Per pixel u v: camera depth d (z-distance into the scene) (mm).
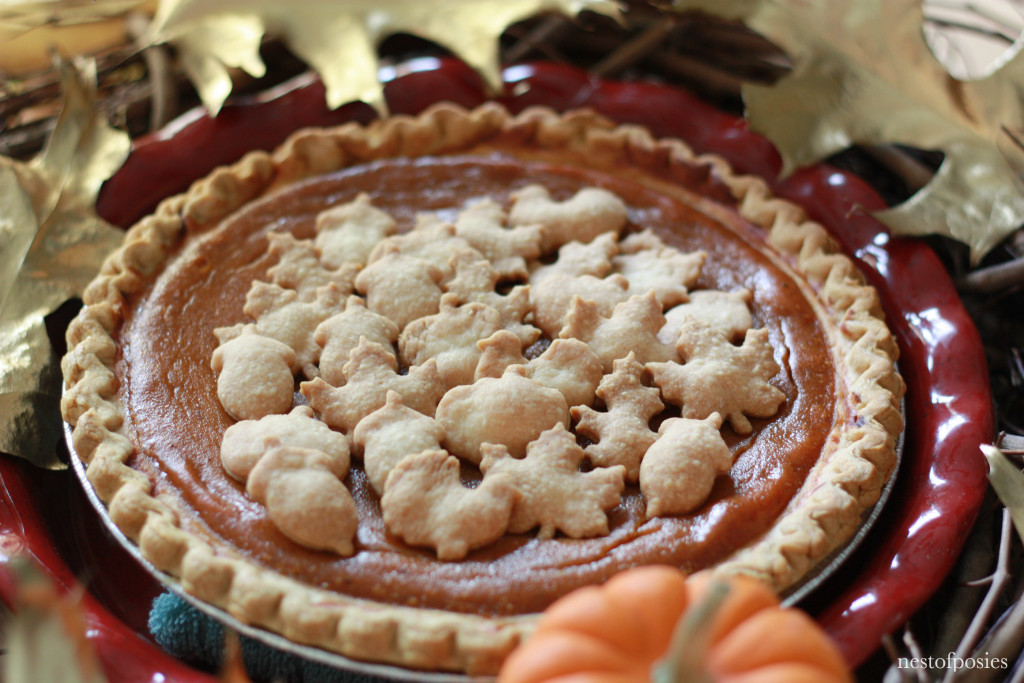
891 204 572
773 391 469
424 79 579
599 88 576
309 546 430
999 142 512
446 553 426
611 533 434
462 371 464
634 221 534
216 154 558
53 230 514
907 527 448
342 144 550
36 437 480
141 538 429
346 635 409
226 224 524
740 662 376
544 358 466
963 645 430
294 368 473
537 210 521
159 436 459
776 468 453
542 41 616
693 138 564
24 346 490
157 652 422
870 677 452
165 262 512
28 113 632
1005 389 527
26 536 455
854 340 488
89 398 464
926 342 498
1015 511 439
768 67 611
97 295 496
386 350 469
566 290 488
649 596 387
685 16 566
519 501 434
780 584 423
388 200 539
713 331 476
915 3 517
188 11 552
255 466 437
